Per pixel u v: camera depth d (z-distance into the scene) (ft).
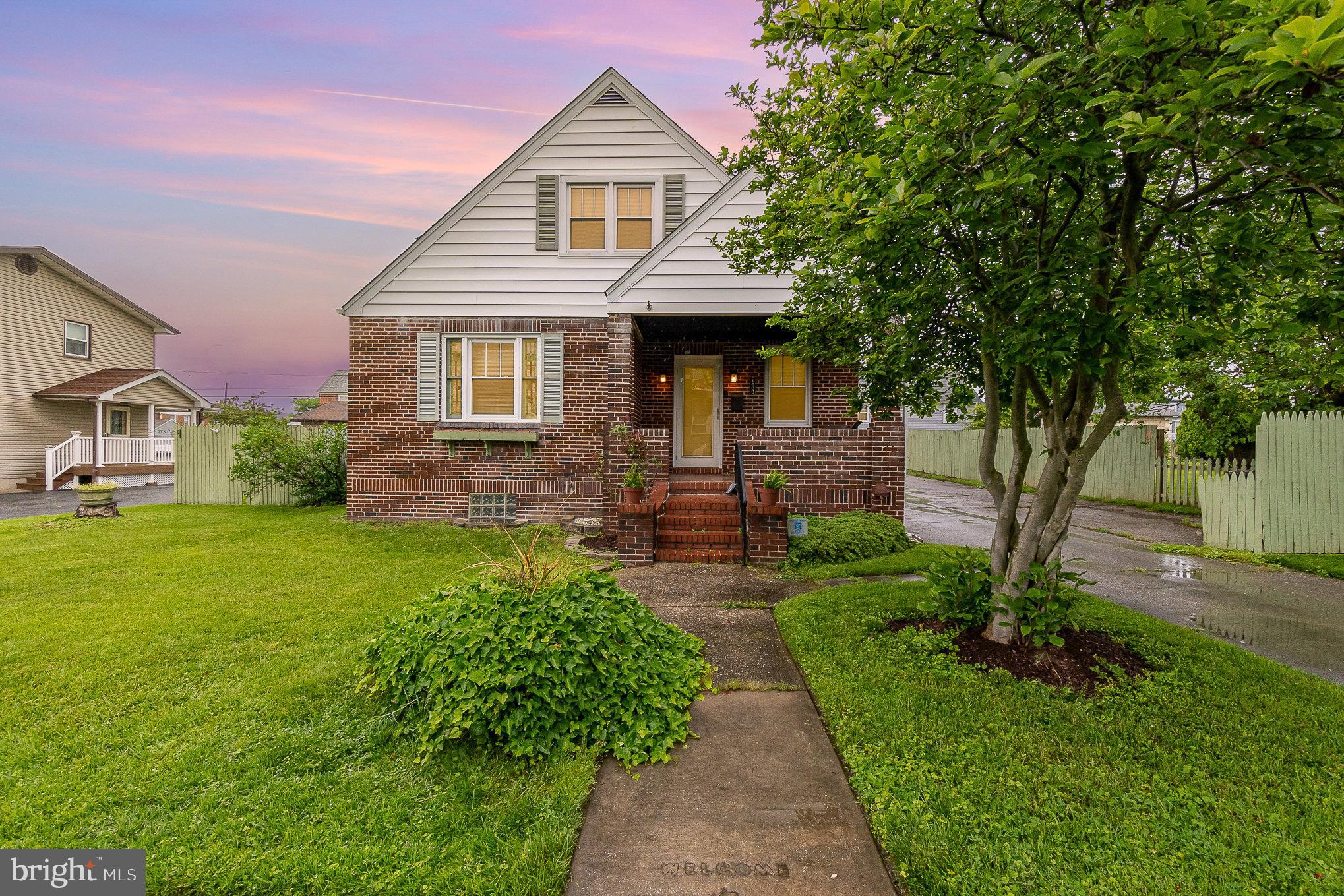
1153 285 9.17
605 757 9.23
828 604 16.46
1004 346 10.19
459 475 31.73
